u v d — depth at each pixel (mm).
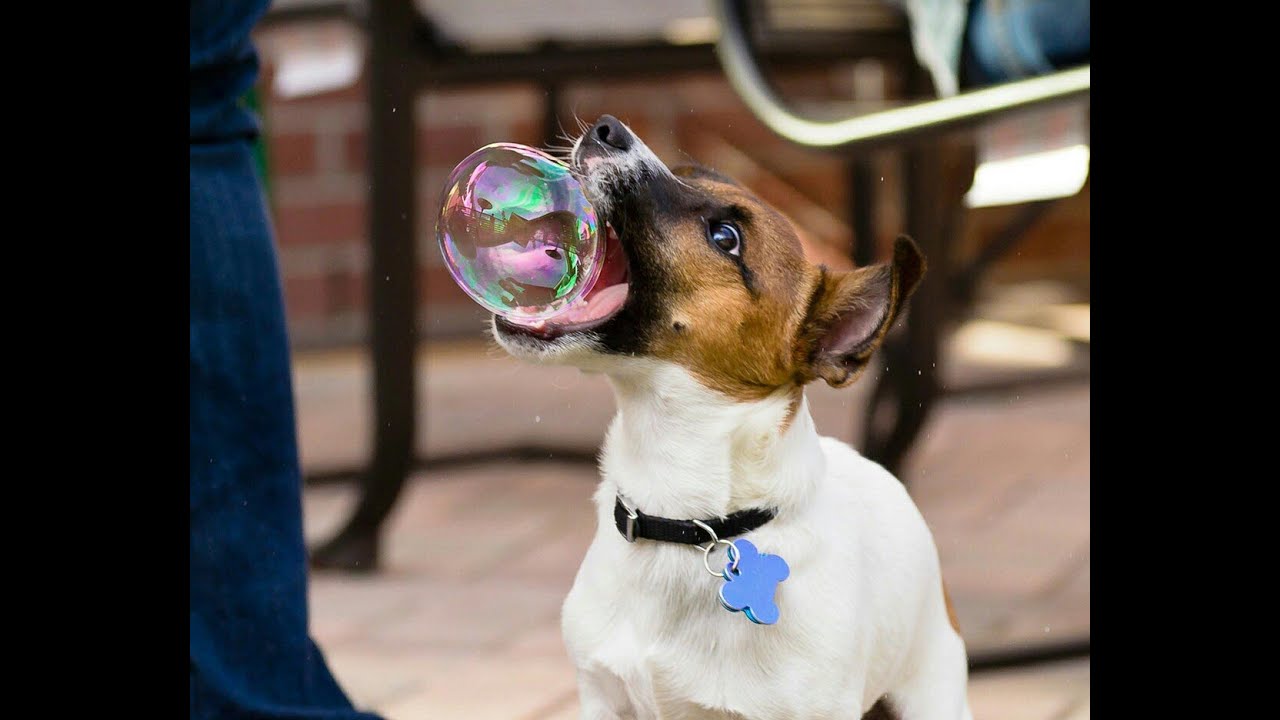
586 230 2527
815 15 4590
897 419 4359
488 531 4820
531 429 5641
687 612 2605
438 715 3453
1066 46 3836
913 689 2900
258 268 3031
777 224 2752
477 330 6887
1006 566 4367
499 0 4547
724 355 2607
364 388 6422
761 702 2576
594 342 2572
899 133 3604
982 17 3996
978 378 5926
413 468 4484
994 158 4516
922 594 2832
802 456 2648
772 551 2586
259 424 3025
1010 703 3559
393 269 4422
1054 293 7438
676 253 2611
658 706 2639
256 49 3129
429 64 4633
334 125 6637
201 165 2941
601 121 2666
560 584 4340
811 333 2691
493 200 2520
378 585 4355
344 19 4902
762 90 3896
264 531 3031
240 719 2947
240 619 2990
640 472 2645
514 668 3732
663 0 4590
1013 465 5340
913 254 2604
